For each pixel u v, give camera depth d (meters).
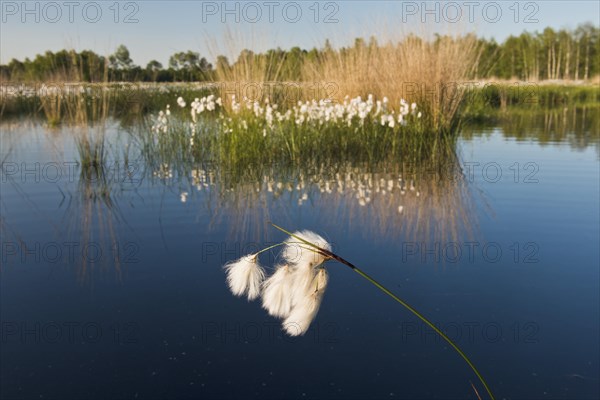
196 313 3.43
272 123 9.08
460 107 11.05
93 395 2.64
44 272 4.12
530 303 3.50
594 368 2.79
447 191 6.51
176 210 5.74
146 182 7.11
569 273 3.98
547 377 2.72
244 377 2.77
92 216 5.54
